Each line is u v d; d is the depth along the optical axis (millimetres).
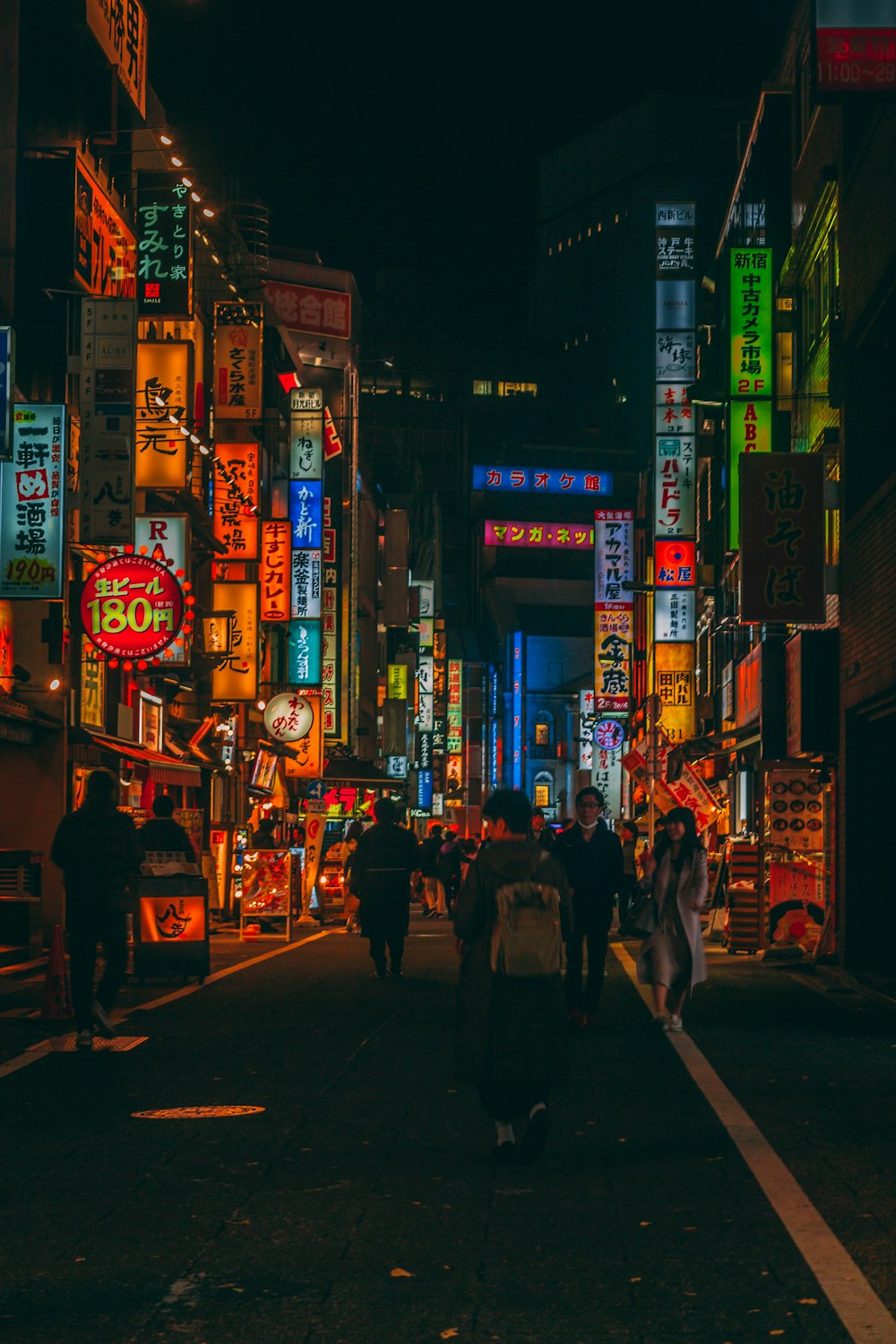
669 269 38906
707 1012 13328
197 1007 13320
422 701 77875
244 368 33656
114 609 21562
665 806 29656
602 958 12094
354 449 56125
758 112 32562
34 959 19422
